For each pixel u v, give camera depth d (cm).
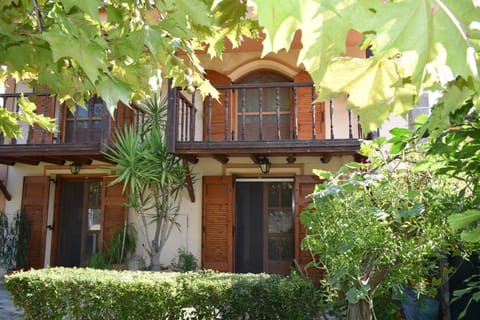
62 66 187
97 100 711
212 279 404
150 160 611
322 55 83
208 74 698
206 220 661
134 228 663
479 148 166
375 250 281
